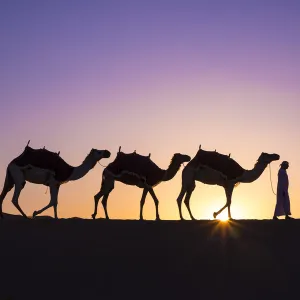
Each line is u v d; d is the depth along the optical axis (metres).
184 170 23.56
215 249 18.55
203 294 16.03
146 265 17.55
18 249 18.80
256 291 16.19
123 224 21.09
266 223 21.12
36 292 16.34
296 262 17.66
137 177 23.33
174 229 20.38
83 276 17.03
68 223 21.23
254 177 23.75
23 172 22.50
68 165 23.06
